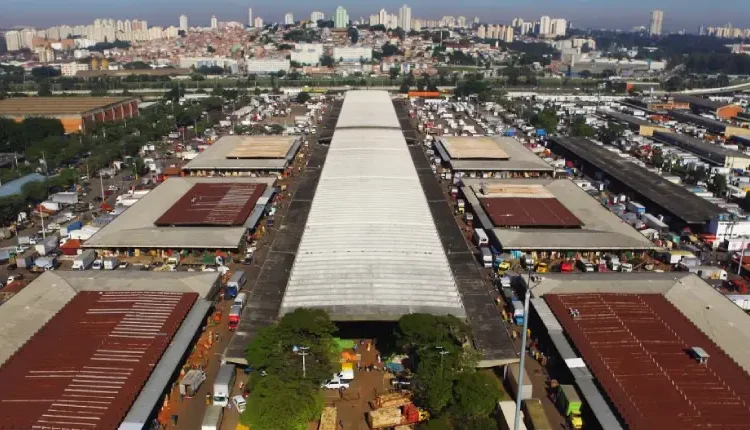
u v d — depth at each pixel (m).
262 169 133.25
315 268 71.25
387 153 125.44
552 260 88.81
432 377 53.00
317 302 64.19
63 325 62.47
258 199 108.38
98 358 56.56
